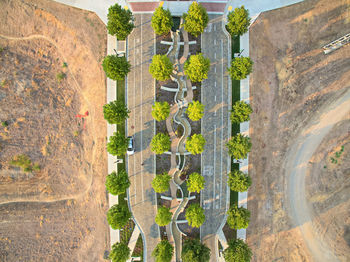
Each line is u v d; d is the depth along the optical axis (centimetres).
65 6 5706
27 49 5784
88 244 5838
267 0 5700
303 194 5850
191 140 5138
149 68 5122
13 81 5781
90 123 5788
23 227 5828
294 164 5841
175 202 5753
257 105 5756
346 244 5841
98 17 5681
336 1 5734
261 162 5794
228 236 5791
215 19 5675
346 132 5831
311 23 5762
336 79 5800
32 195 5847
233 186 5209
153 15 5400
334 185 5859
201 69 4975
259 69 5744
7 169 5806
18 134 5806
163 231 5741
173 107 5716
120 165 5725
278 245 5838
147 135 5741
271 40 5747
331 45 5700
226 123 5747
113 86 5688
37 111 5806
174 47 5697
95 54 5709
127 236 5744
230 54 5697
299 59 5784
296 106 5806
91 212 5831
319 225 5856
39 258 5816
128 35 5650
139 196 5756
